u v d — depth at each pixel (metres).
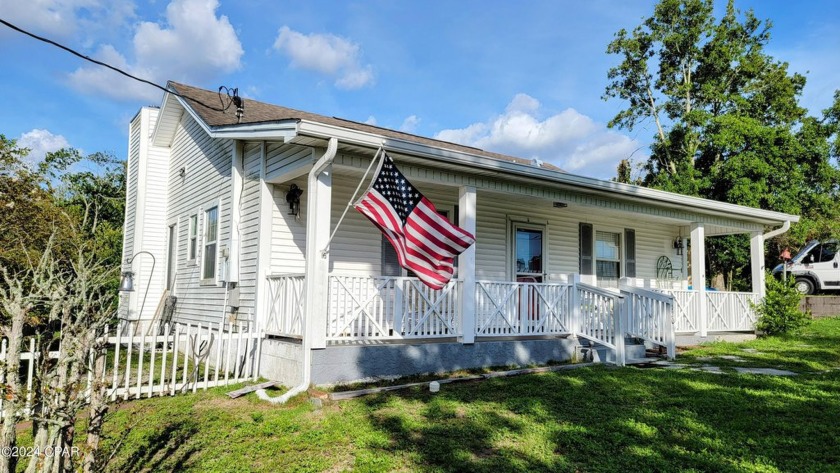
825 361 9.48
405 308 8.05
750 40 27.44
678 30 28.25
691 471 4.34
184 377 7.34
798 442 4.96
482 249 11.91
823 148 23.17
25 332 7.08
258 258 8.89
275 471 4.52
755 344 11.99
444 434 5.32
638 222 15.16
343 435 5.33
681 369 8.65
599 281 14.16
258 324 8.67
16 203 10.48
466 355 8.45
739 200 22.67
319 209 7.34
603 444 5.02
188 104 11.50
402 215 6.99
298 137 7.10
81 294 3.44
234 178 9.94
